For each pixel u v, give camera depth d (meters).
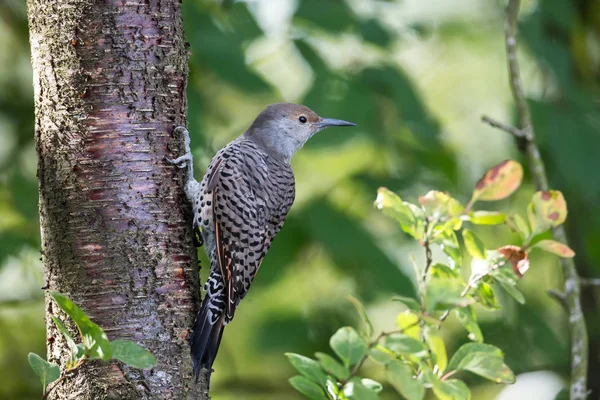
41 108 7.50
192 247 7.71
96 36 7.41
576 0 13.86
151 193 7.50
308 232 11.48
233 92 11.38
